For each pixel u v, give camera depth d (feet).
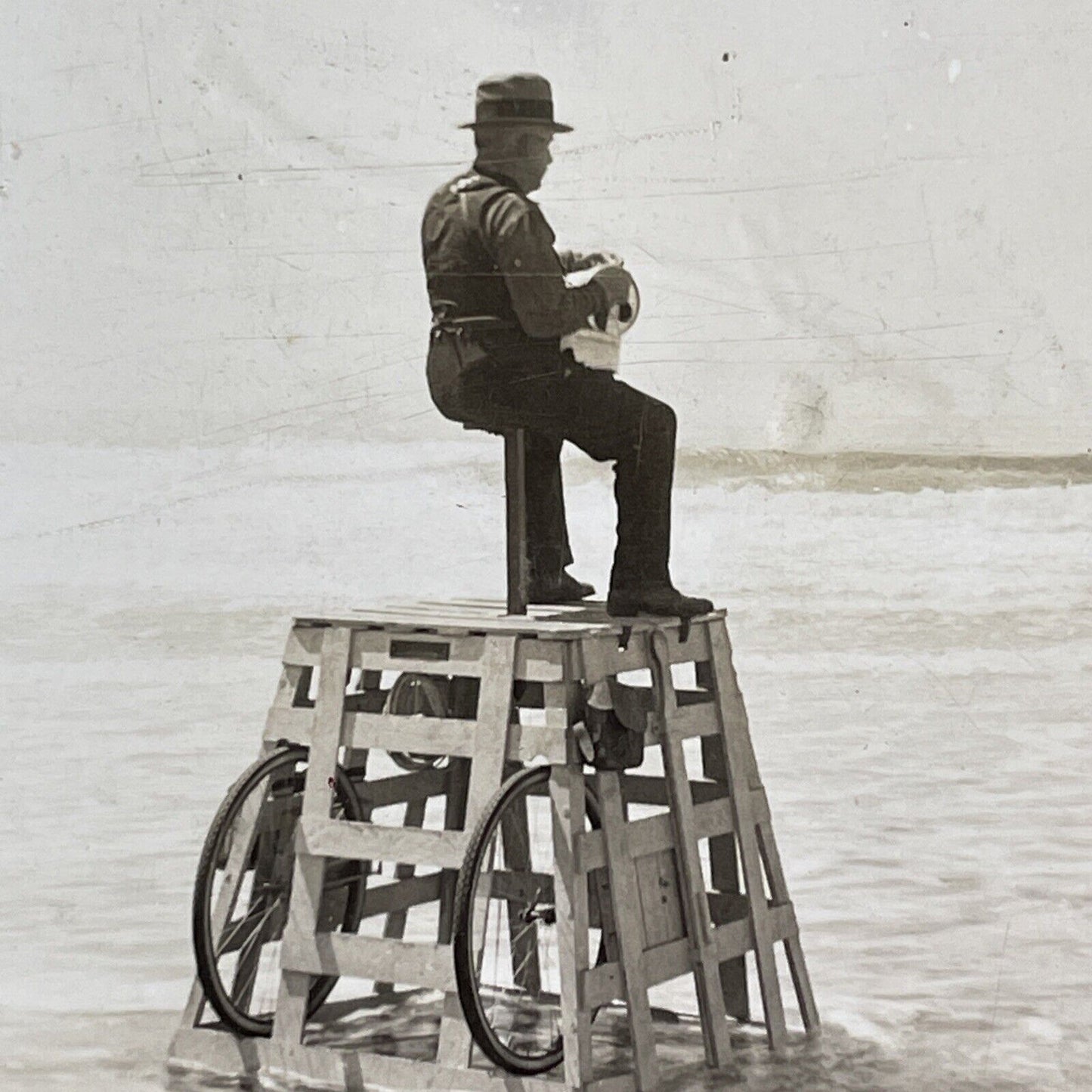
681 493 36.68
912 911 19.43
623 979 13.76
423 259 15.43
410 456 32.99
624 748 13.76
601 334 15.15
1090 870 20.76
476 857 13.21
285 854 15.52
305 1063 14.28
